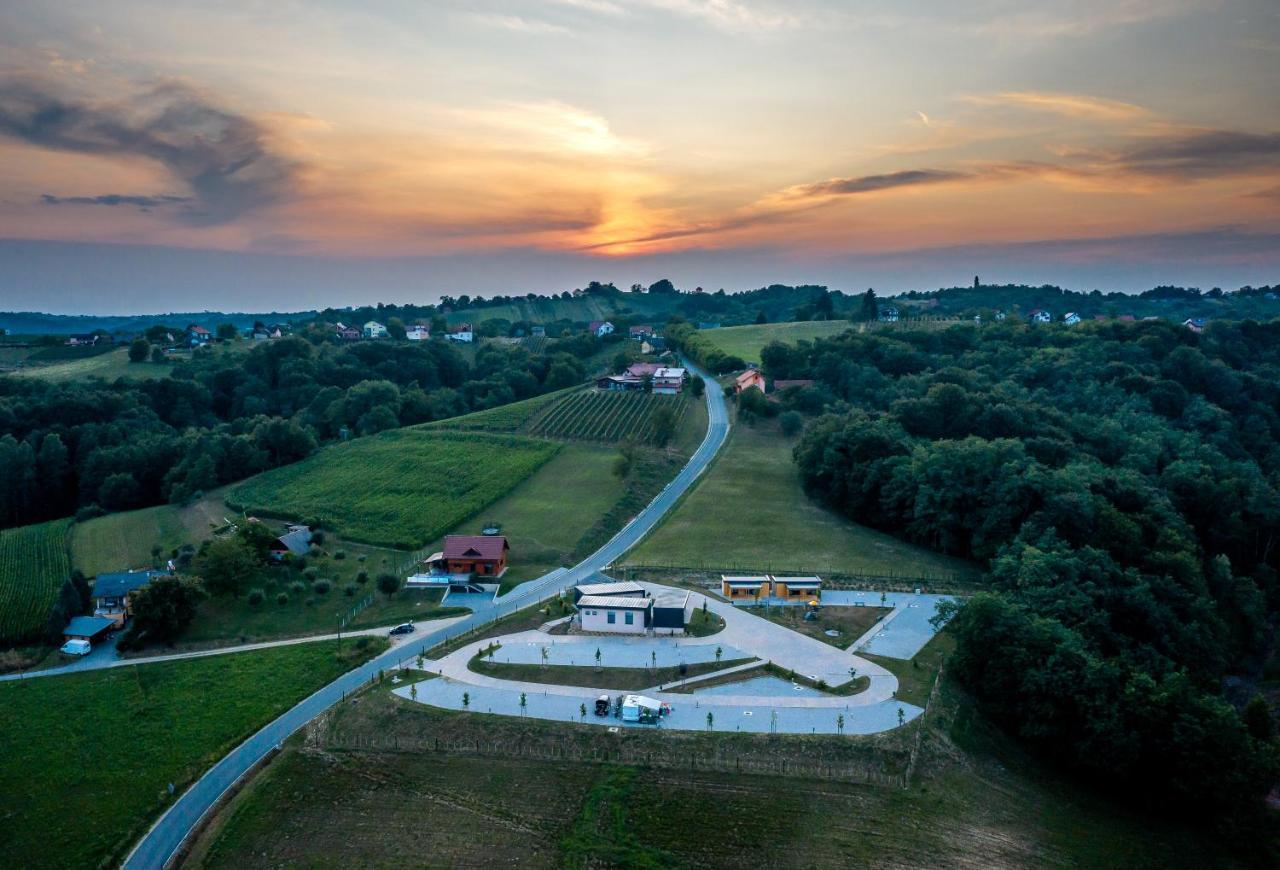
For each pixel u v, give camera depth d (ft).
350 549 433.89
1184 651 297.33
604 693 274.77
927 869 201.05
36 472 586.45
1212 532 425.28
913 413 525.75
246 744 260.62
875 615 338.13
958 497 406.00
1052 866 205.77
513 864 203.41
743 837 210.18
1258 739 230.68
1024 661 257.34
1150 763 232.12
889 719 255.50
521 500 496.64
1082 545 357.82
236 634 345.92
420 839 212.84
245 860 207.72
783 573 382.22
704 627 326.65
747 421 637.71
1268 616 389.80
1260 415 601.21
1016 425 495.82
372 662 311.06
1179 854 216.74
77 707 288.71
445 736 252.62
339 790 232.53
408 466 558.97
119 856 212.43
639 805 221.46
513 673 290.56
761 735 246.88
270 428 600.39
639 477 520.01
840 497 470.80
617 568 393.09
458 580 385.70
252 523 413.80
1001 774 239.30
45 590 395.55
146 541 466.29
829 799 222.69
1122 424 536.42
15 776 248.52
